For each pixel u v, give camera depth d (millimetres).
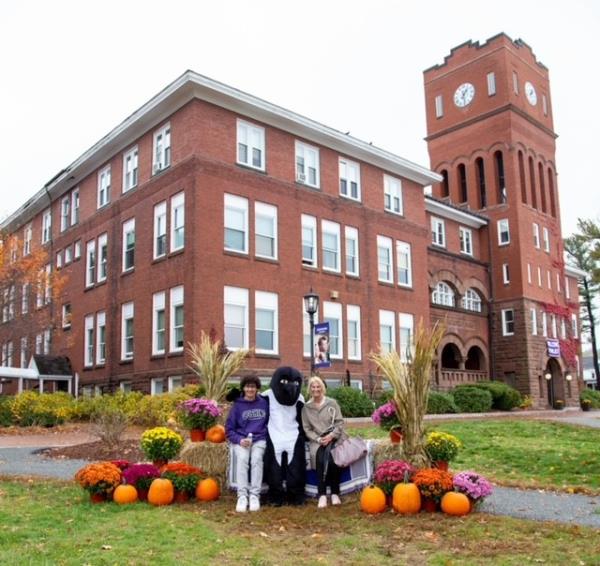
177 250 26625
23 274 32031
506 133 44844
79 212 35344
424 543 6793
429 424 21797
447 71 48625
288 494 9203
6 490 9930
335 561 6180
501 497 9703
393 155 34812
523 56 47250
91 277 33500
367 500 8289
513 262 43688
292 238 29422
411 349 10062
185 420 10102
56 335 35625
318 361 22609
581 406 45250
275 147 29469
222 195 26922
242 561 6164
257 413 9156
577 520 8039
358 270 32625
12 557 6121
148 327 28062
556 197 48531
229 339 26359
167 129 28375
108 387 30328
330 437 8875
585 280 62969
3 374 30812
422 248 36812
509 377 42969
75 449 15383
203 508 8719
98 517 7938
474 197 46031
